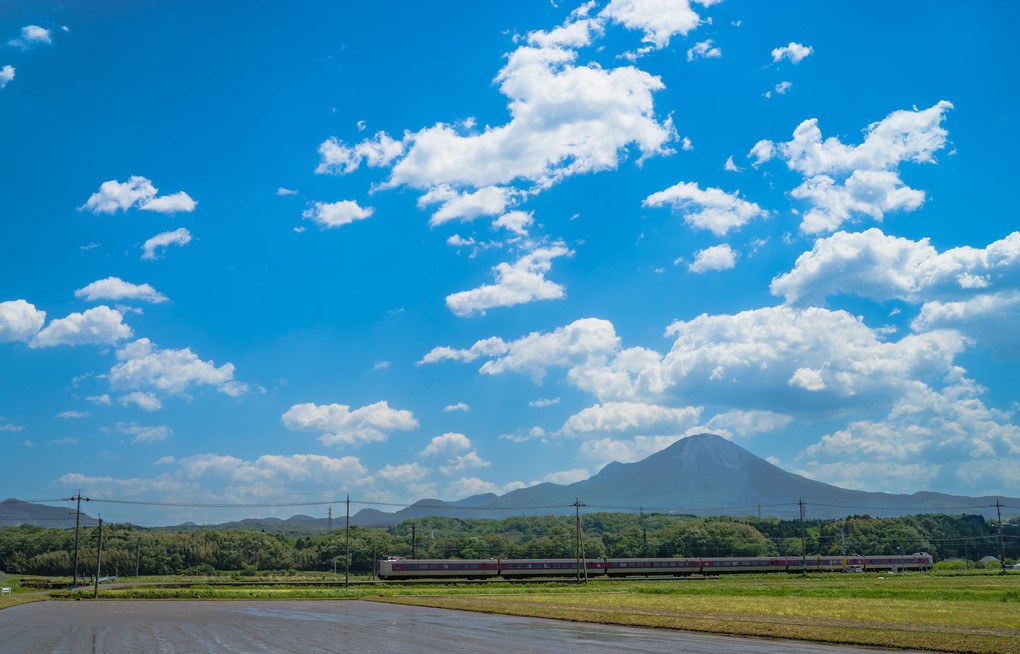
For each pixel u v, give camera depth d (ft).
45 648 120.88
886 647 119.03
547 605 210.79
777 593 270.46
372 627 154.30
